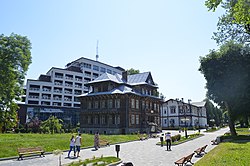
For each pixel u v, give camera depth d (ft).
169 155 64.80
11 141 75.61
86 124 184.34
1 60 103.71
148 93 201.46
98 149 80.84
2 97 110.52
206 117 333.21
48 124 172.35
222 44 101.86
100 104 180.86
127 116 167.12
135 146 90.84
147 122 184.34
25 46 115.03
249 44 89.61
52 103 311.88
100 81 181.98
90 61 359.25
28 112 257.14
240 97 92.99
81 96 187.93
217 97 100.99
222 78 96.12
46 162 53.93
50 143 80.53
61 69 326.65
